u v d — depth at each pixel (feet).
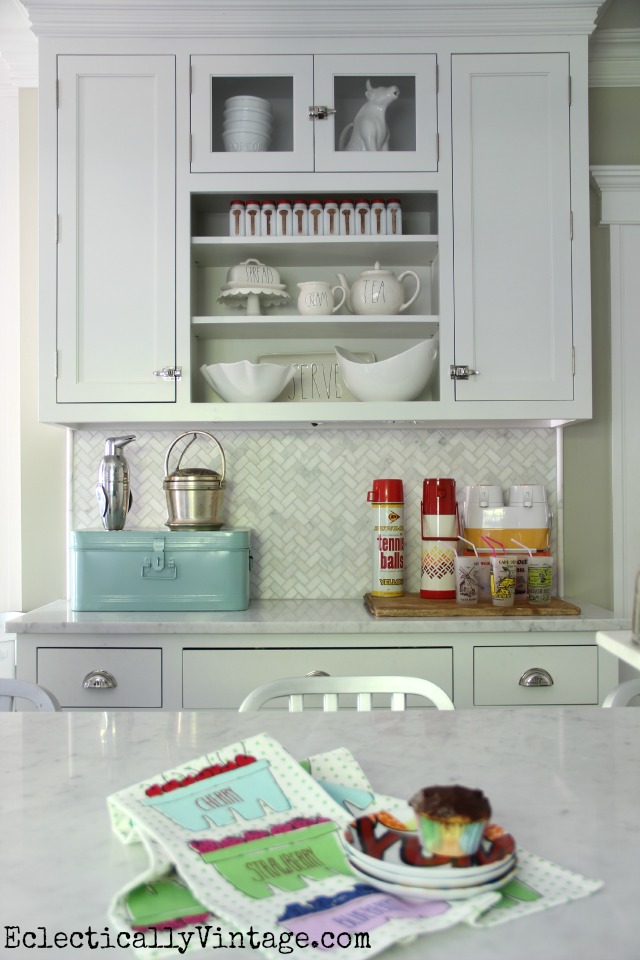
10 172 9.30
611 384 9.15
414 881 2.25
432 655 7.38
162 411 8.05
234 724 4.10
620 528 9.11
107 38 8.06
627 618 7.45
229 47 8.07
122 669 7.38
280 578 9.17
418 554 9.17
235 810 2.77
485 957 2.00
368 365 8.04
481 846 2.41
